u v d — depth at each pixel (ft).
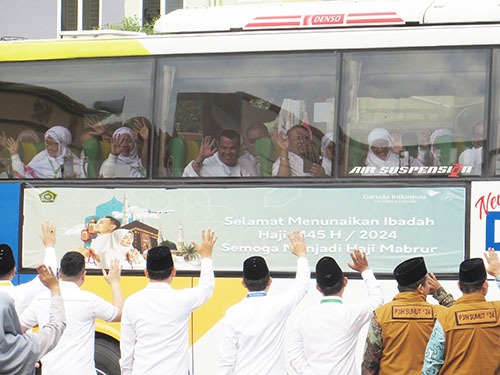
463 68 68.74
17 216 74.64
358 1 72.69
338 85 70.13
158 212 72.02
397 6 71.31
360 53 70.13
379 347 53.21
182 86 72.79
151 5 175.63
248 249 70.23
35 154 75.00
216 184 71.26
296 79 70.95
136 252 72.08
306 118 70.59
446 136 68.44
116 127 73.77
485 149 67.82
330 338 53.57
